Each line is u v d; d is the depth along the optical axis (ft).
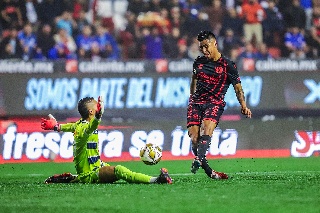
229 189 100.99
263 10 237.86
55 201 90.22
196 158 110.73
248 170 149.59
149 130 185.26
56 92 186.80
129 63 189.16
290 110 193.88
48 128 111.96
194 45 227.81
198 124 117.19
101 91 188.55
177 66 191.21
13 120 182.80
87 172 110.32
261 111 192.85
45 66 186.50
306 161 173.88
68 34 225.15
